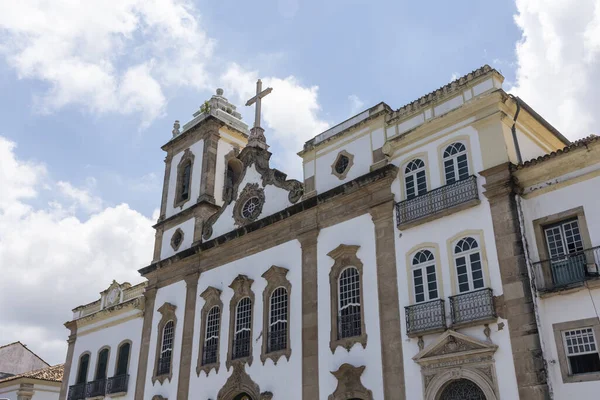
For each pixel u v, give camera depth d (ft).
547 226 50.47
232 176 98.02
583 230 47.67
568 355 45.34
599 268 45.62
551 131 61.72
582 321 45.09
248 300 73.51
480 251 51.96
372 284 59.41
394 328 55.62
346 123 70.03
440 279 53.78
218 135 95.35
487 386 47.44
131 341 91.45
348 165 67.62
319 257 66.08
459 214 54.54
